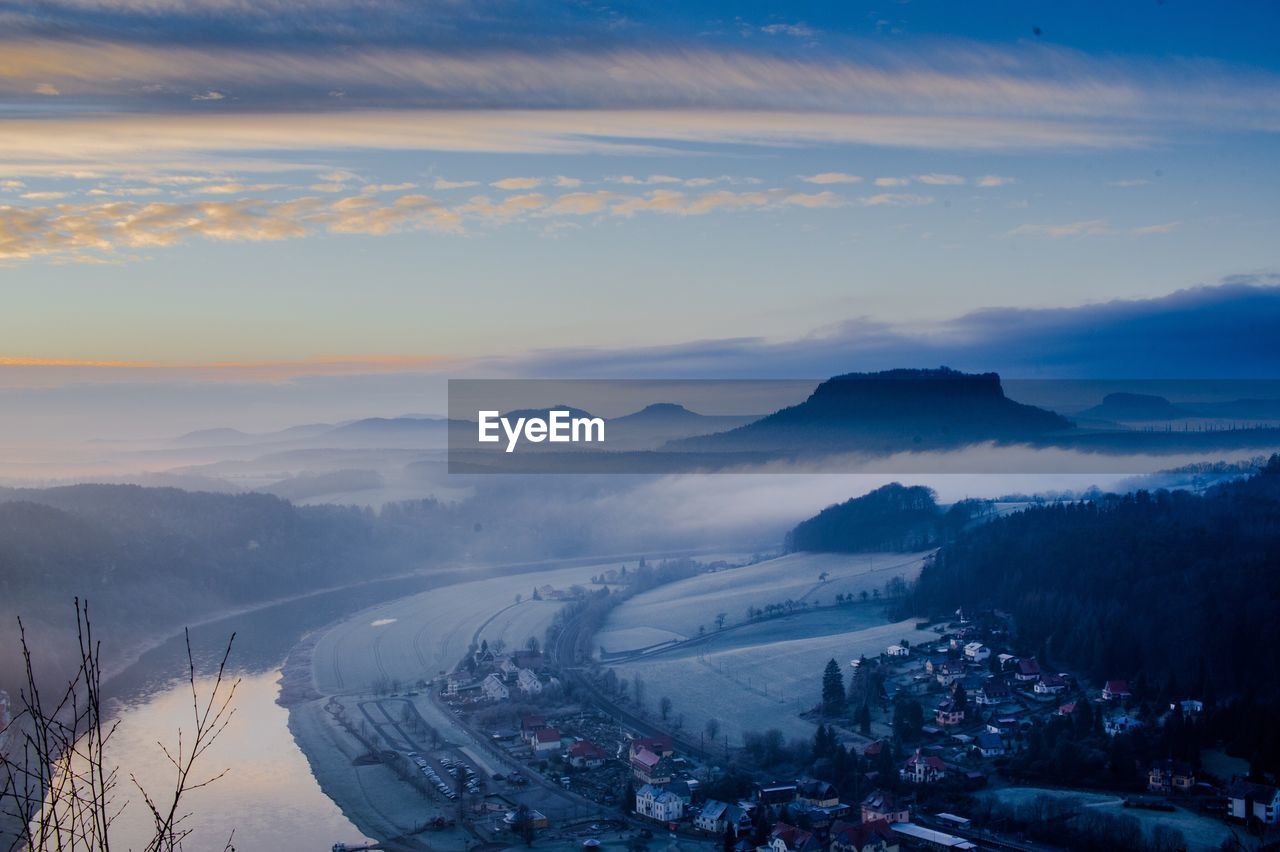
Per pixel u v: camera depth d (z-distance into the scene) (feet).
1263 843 496.23
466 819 579.89
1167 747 613.52
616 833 562.25
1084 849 509.76
